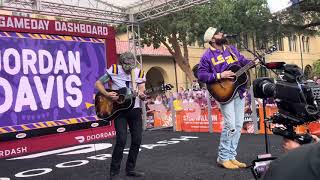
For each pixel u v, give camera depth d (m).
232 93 4.53
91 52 8.57
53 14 10.47
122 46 22.38
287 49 35.12
